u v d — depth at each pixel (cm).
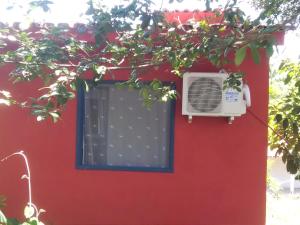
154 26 228
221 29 223
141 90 256
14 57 230
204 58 267
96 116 318
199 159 311
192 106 293
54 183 315
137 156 317
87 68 231
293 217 541
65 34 253
